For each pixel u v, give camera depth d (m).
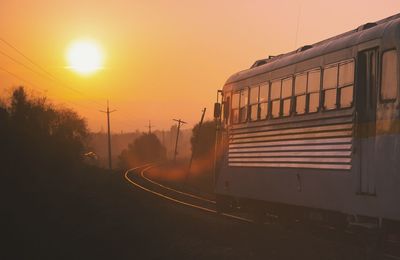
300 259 11.52
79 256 12.98
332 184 12.71
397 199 10.67
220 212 19.75
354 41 12.33
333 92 12.91
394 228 11.38
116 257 12.70
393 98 10.98
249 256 11.91
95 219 18.72
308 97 13.93
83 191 29.56
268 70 16.09
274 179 15.32
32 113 41.84
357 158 11.89
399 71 10.90
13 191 24.12
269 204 16.72
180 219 18.44
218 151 19.28
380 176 11.13
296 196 14.22
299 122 14.23
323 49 13.51
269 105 15.85
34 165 32.59
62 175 39.41
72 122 58.38
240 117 17.67
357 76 12.09
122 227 16.67
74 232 16.08
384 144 11.09
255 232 15.23
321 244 13.12
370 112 11.66
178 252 12.73
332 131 12.84
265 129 15.98
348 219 12.27
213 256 12.06
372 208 11.35
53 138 42.56
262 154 16.08
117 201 24.91
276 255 11.93
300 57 14.48
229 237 14.48
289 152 14.62
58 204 22.06
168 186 40.25
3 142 30.08
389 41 11.23
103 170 61.12
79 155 53.16
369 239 11.65
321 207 13.12
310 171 13.59
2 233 15.27
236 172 17.70
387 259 11.47
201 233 15.33
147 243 14.10
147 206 22.86
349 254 11.84
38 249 13.76
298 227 15.93
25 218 17.91
